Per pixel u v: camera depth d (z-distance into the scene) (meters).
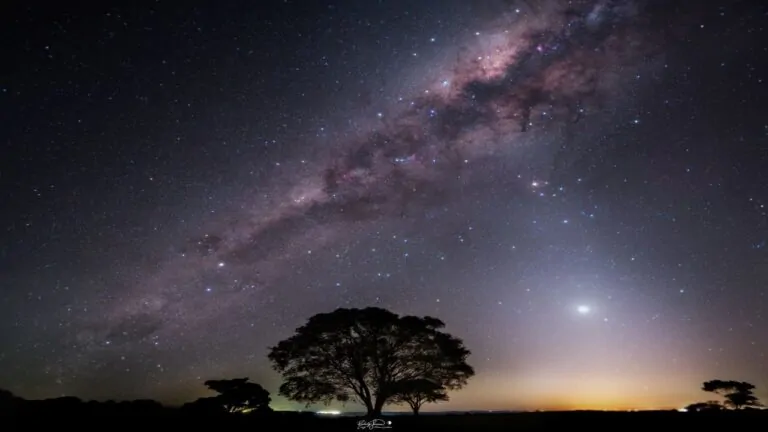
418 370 32.88
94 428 18.36
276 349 33.12
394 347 32.69
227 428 22.23
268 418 26.19
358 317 32.69
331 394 32.50
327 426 25.00
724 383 39.84
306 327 33.19
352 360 32.41
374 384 32.62
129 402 22.52
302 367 32.88
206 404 29.09
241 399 30.28
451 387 33.44
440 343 32.78
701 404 38.88
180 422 21.83
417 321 33.16
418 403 33.03
